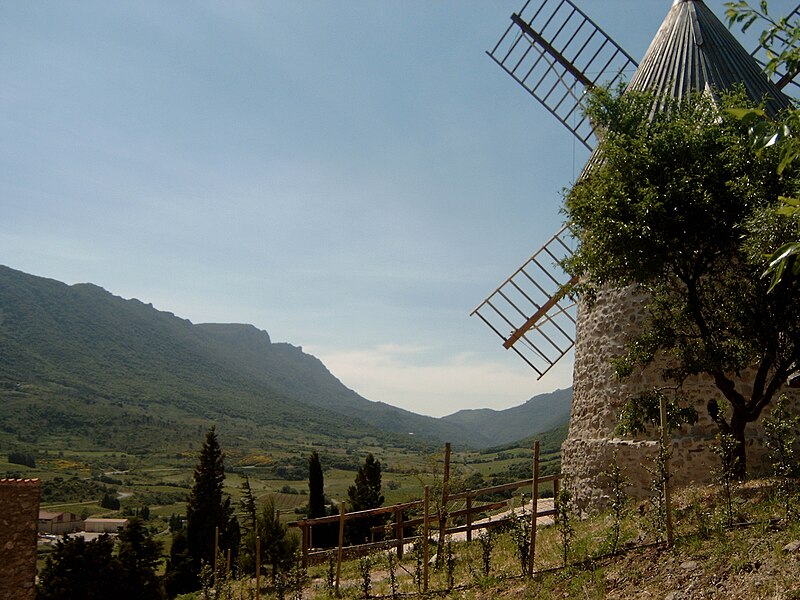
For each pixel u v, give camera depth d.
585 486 15.84
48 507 89.62
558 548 11.09
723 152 10.95
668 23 17.67
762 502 9.98
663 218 10.97
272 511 25.55
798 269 5.45
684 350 11.51
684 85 16.27
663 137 11.56
